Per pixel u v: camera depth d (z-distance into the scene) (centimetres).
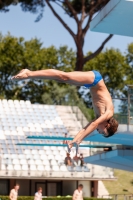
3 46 7200
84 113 6456
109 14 2175
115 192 5334
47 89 7169
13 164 4950
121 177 5775
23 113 5981
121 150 2848
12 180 5000
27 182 5069
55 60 7356
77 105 6600
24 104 6194
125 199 4678
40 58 7256
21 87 7212
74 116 6250
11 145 5272
